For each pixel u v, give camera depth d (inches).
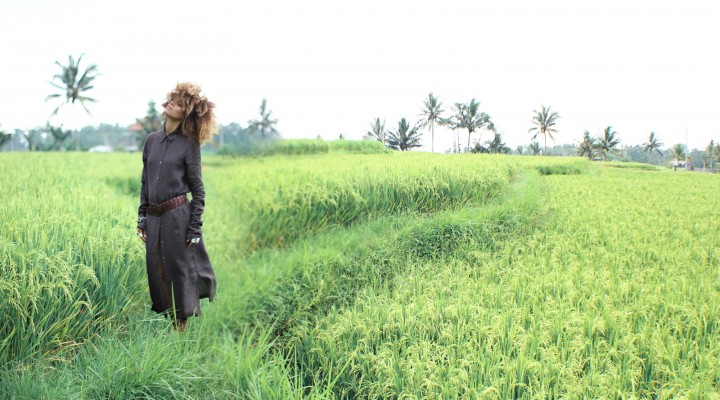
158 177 127.6
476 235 200.7
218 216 255.0
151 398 94.0
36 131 1578.5
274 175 306.3
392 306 131.7
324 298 163.3
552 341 107.7
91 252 129.8
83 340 121.3
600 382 89.3
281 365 112.5
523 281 145.3
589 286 139.3
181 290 129.1
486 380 92.9
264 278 177.5
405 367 100.1
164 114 127.2
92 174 383.9
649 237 190.7
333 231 229.8
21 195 207.5
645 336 105.3
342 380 108.9
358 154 397.7
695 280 140.7
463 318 118.3
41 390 94.0
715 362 96.0
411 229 207.9
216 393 104.1
